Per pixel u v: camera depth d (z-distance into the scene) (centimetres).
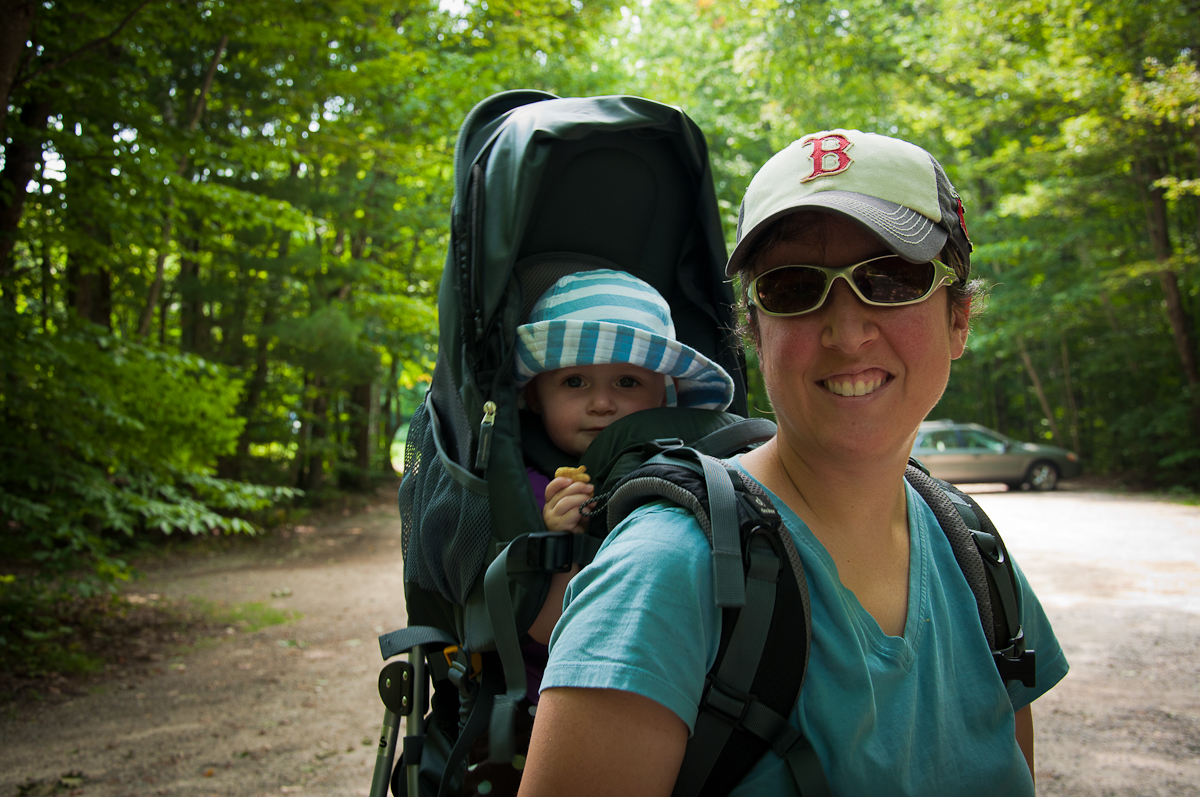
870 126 1770
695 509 91
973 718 100
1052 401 2450
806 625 88
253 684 575
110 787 396
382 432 3189
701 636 85
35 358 541
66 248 725
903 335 92
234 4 645
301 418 1669
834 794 87
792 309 94
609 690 81
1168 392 1839
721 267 193
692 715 83
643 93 1545
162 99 1099
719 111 1752
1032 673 106
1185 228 1773
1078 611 663
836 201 90
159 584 962
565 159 182
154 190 665
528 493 147
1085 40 1344
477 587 144
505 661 126
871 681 90
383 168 1027
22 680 570
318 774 412
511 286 173
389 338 1565
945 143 1955
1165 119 1330
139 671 609
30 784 399
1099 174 1516
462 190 182
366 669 613
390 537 1427
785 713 88
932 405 97
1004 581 108
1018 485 1738
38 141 611
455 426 163
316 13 694
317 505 1764
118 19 615
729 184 1622
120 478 638
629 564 87
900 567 102
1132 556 891
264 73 1009
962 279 100
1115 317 1834
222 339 1494
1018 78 1448
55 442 602
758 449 112
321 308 1371
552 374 172
